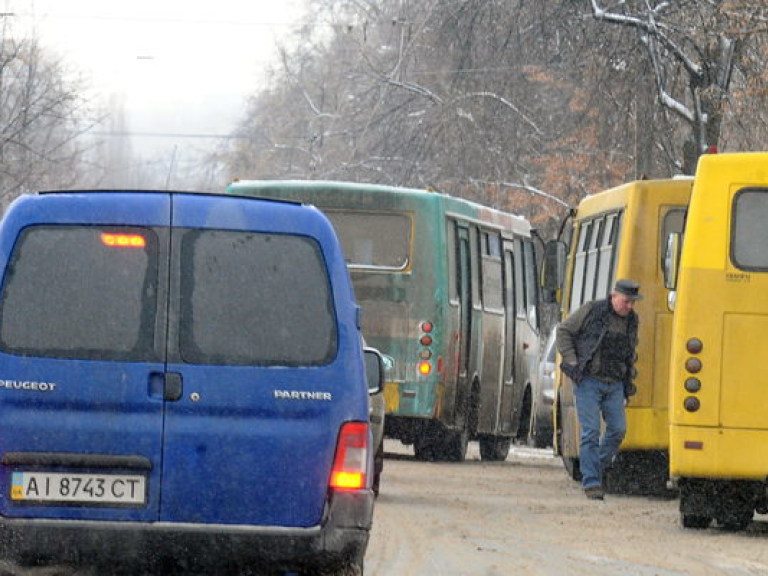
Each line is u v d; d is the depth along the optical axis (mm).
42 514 21656
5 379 21750
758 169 35438
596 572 27875
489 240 65062
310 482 21812
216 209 22156
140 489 21719
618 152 94000
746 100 81062
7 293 21953
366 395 22188
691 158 85938
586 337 43969
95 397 21750
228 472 21750
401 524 35312
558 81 95750
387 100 116938
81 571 22172
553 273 53219
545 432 82750
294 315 22062
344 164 124812
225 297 22016
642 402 45531
